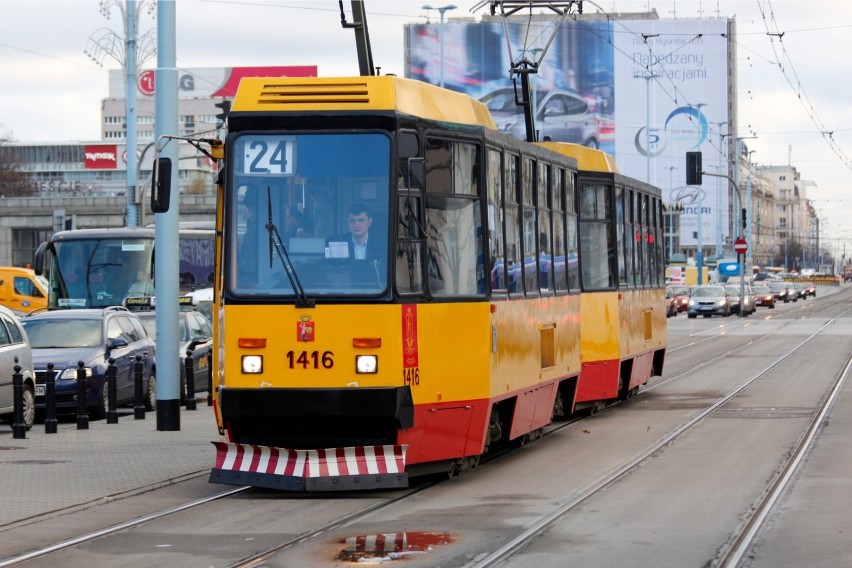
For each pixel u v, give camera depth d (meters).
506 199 18.88
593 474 17.73
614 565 11.41
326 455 15.55
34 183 169.62
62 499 16.12
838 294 172.88
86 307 43.75
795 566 11.27
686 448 20.75
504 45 162.12
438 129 16.58
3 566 11.81
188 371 30.72
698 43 165.88
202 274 49.09
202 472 18.75
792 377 36.50
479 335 17.12
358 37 24.89
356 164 15.73
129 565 11.80
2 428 26.80
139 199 53.12
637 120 165.25
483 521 13.91
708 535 12.91
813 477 17.12
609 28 164.62
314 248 15.70
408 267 15.80
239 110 16.02
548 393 21.47
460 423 16.78
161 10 24.11
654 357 34.16
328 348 15.52
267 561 11.80
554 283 21.95
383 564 11.60
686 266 135.88
